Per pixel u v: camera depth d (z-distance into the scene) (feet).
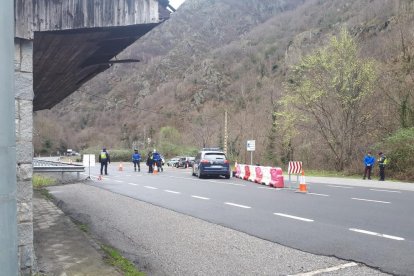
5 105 6.40
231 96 284.00
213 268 20.71
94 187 64.59
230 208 40.45
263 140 154.61
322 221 32.63
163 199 48.42
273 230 29.45
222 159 86.33
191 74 333.83
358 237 26.63
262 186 65.92
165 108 316.81
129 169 139.44
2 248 6.23
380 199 47.14
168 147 244.22
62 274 19.45
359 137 107.76
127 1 24.82
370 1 254.06
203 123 228.63
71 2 22.84
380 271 19.43
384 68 106.01
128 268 20.57
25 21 20.76
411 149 79.77
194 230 30.09
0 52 6.39
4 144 6.34
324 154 119.85
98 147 300.81
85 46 29.94
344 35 110.52
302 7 352.28
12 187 6.40
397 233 27.68
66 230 29.66
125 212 38.99
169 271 20.44
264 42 326.24
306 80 114.11
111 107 350.43
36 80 40.14
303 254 22.84
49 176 81.20
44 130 350.84
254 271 19.97
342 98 108.37
